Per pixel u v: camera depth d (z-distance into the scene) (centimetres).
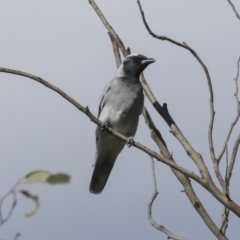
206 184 888
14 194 446
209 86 969
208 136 947
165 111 1102
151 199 940
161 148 1058
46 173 447
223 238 874
